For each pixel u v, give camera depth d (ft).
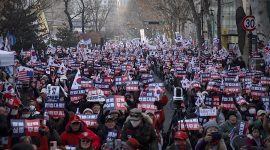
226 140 38.65
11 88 61.00
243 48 114.83
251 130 38.45
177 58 140.77
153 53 176.55
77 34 259.80
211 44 168.35
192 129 40.16
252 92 62.59
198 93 56.39
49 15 342.64
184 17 224.74
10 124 35.99
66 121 43.21
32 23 156.46
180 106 48.75
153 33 352.69
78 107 52.44
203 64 114.11
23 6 150.71
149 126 34.14
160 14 278.87
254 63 102.73
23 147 21.84
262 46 108.37
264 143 32.35
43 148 34.99
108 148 33.65
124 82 70.03
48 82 78.74
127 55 156.97
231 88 62.54
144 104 47.37
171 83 102.63
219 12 158.30
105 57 149.18
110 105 45.37
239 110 51.88
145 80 74.43
